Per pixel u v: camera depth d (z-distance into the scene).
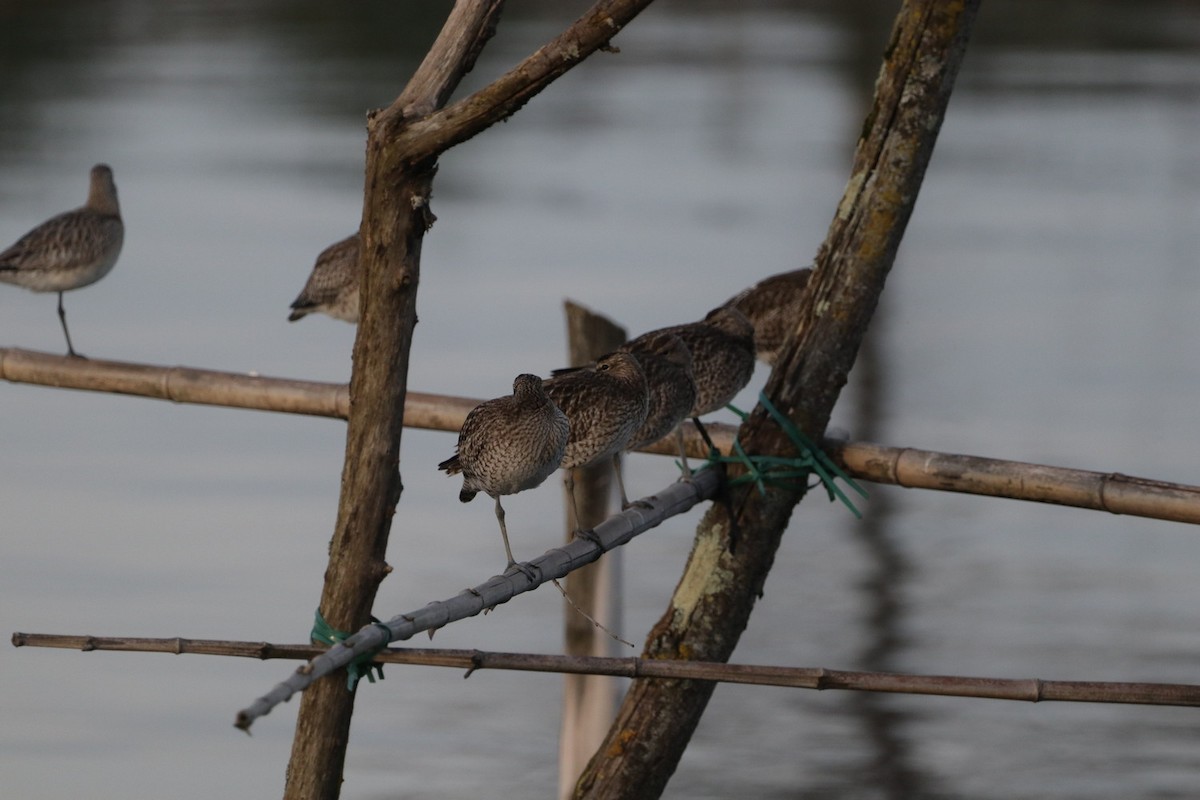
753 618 23.72
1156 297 40.41
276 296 39.19
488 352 34.84
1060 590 24.36
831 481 13.80
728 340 15.70
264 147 56.78
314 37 82.00
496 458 12.55
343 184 51.38
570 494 13.60
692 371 15.17
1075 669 21.75
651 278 41.19
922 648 22.62
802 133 62.81
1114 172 54.72
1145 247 45.38
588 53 11.12
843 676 11.52
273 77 70.38
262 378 16.38
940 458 13.73
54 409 32.97
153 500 27.66
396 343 11.78
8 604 23.33
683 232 46.69
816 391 13.83
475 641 22.86
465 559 25.33
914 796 19.05
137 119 60.66
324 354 34.41
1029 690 11.52
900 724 20.95
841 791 19.23
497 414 12.59
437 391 31.88
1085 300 40.25
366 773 19.45
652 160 58.34
